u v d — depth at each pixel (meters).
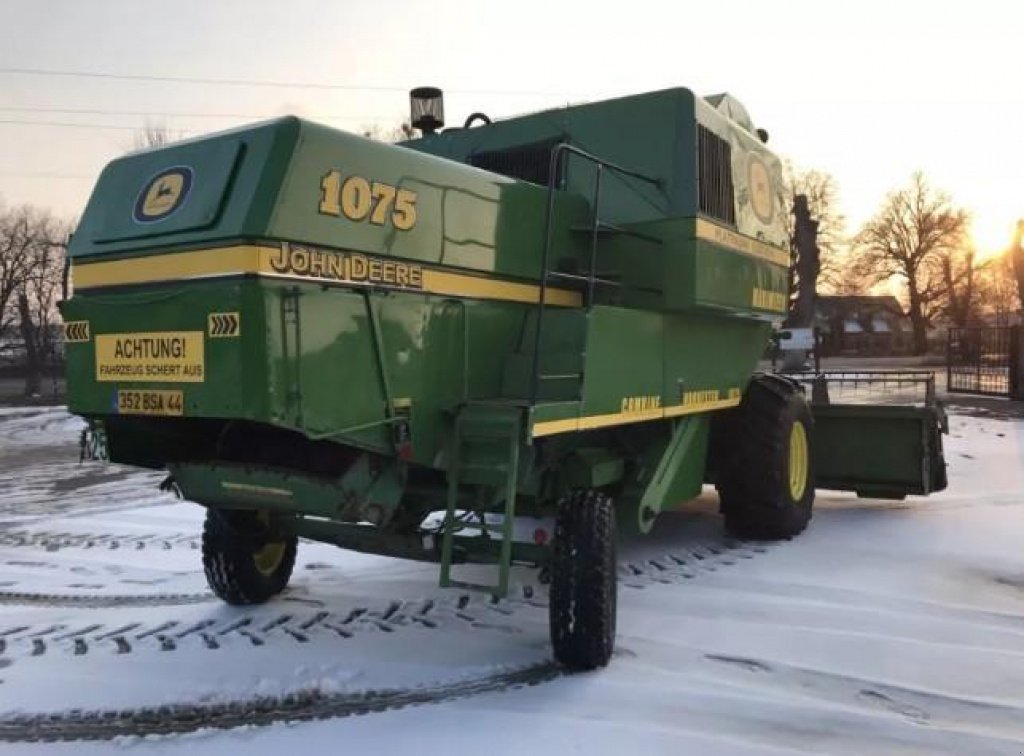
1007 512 7.00
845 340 69.69
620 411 4.48
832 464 7.27
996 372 22.06
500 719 3.37
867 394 13.95
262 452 3.88
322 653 4.12
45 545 6.74
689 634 4.32
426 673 3.87
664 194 4.93
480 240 4.18
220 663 3.99
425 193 3.86
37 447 16.05
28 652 4.17
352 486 3.57
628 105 5.12
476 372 4.15
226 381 3.19
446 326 3.97
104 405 3.58
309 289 3.29
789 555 5.88
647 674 3.82
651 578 5.35
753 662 3.95
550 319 4.32
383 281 3.62
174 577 5.70
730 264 5.36
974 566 5.48
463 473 3.91
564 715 3.40
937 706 3.48
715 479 6.35
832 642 4.18
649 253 4.95
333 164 3.42
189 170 3.47
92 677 3.84
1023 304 25.94
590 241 5.02
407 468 3.89
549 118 5.34
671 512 7.39
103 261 3.61
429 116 5.85
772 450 6.11
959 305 66.81
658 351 4.90
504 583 3.70
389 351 3.64
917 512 7.13
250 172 3.27
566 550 3.85
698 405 5.44
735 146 5.61
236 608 4.90
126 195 3.64
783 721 3.34
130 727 3.37
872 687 3.66
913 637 4.24
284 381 3.18
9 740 3.25
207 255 3.24
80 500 9.28
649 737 3.20
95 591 5.36
